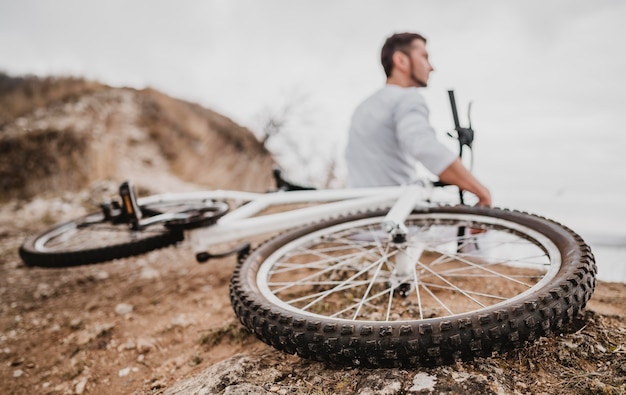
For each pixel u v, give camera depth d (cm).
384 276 223
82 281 308
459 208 220
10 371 202
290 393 133
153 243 226
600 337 154
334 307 213
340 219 233
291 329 140
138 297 270
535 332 127
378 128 252
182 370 186
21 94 1483
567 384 125
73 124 1267
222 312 236
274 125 1363
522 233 192
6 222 493
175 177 1202
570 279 137
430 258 274
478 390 122
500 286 224
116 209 259
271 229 237
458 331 126
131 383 184
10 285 308
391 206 241
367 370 139
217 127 1767
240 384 137
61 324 243
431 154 225
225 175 1327
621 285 229
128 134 1420
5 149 944
